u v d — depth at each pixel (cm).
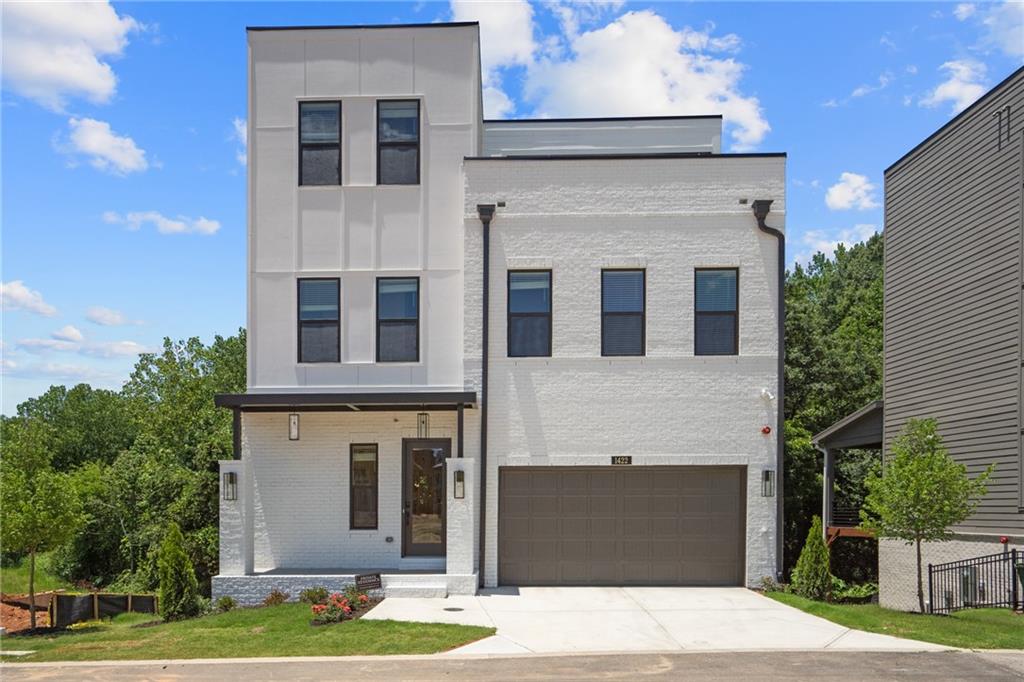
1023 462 1509
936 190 1866
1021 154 1545
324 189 1712
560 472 1656
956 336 1766
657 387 1647
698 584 1638
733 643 1147
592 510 1652
